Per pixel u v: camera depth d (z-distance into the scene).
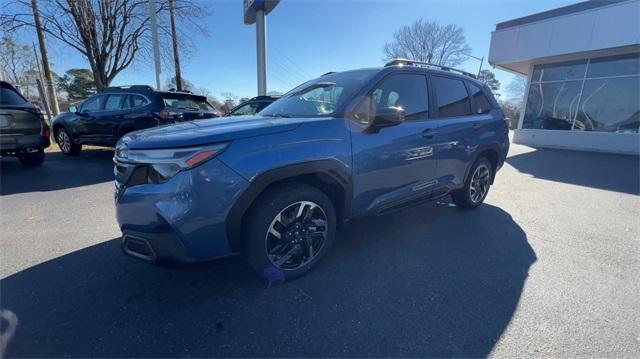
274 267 2.45
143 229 2.14
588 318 2.19
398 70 3.17
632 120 10.96
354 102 2.76
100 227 3.66
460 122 3.71
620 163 8.76
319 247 2.69
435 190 3.55
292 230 2.48
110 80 14.75
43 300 2.31
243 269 2.71
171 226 2.05
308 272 2.66
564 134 12.30
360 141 2.70
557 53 11.63
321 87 3.22
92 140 7.60
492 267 2.88
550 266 2.91
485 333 2.04
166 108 7.02
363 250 3.15
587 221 4.14
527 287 2.57
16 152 6.22
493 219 4.12
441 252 3.15
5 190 5.16
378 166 2.85
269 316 2.17
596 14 10.55
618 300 2.40
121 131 7.14
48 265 2.79
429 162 3.36
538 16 12.53
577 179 6.72
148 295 2.37
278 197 2.33
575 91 12.27
